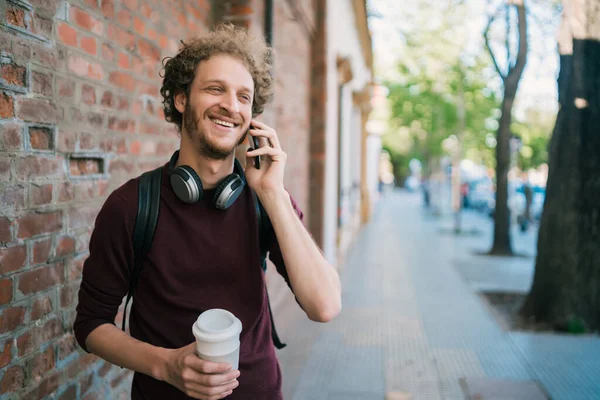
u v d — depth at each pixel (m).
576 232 5.39
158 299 1.36
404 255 10.30
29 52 1.68
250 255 1.43
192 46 1.42
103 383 2.29
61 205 1.90
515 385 3.82
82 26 1.99
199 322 1.17
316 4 6.67
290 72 5.34
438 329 5.21
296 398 3.49
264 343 1.46
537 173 20.19
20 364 1.69
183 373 1.15
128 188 1.38
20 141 1.65
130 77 2.42
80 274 2.05
